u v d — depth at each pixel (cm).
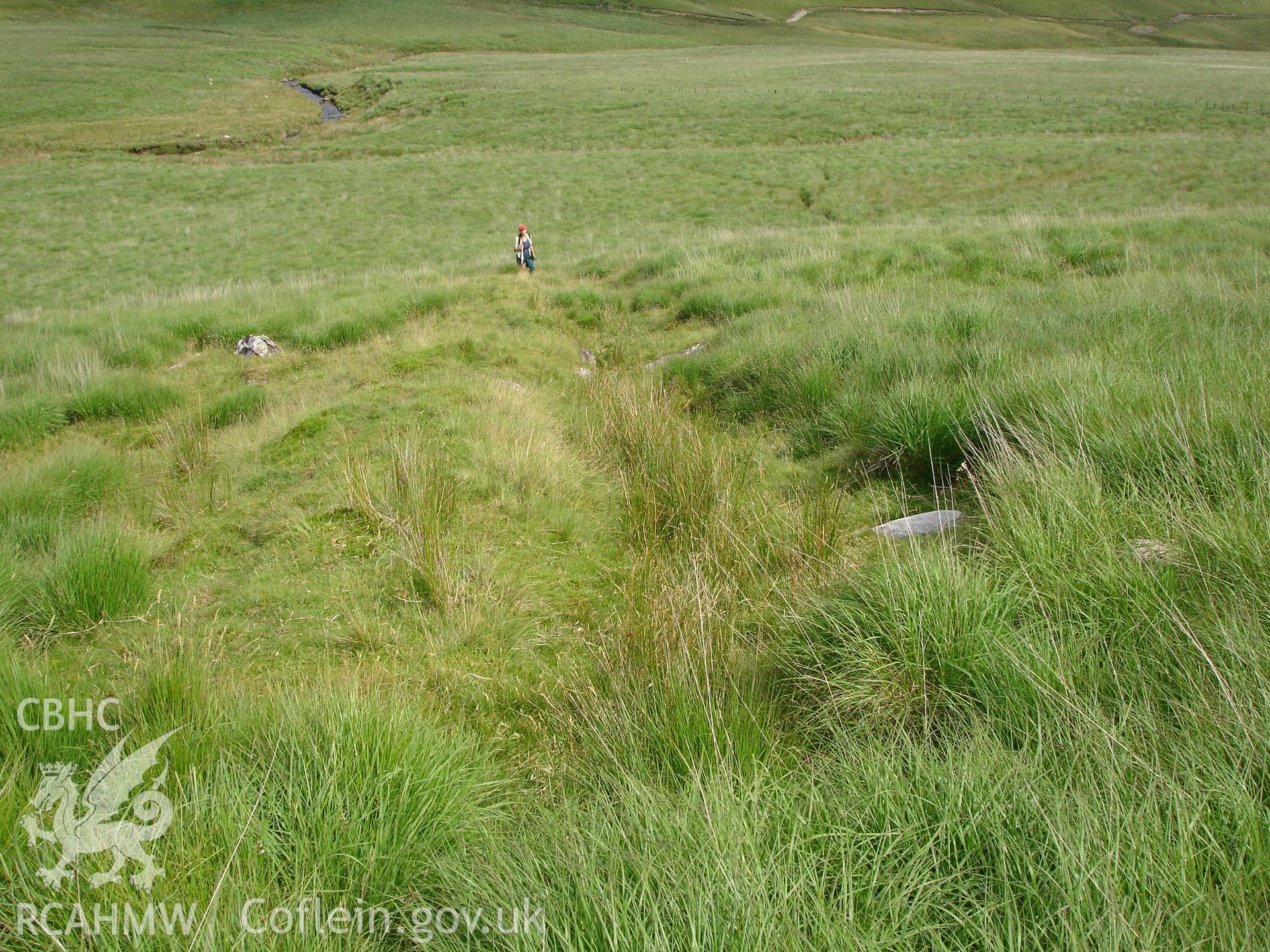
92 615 443
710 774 254
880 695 295
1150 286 888
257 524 564
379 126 4869
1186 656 265
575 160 3634
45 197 3259
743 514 533
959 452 555
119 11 9162
